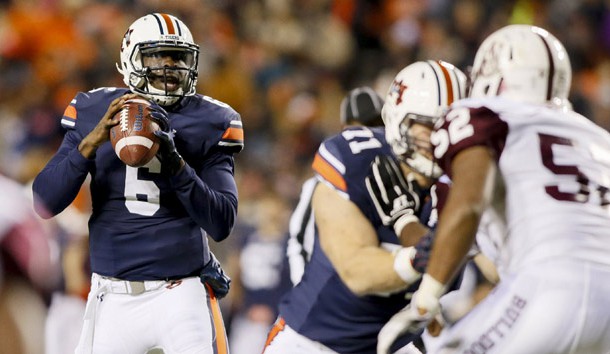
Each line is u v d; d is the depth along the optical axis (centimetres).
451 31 4422
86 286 2294
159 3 4334
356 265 1259
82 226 2297
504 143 1166
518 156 1171
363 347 1365
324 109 4209
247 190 3312
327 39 4497
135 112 1403
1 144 3472
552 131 1192
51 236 2262
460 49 4344
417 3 4588
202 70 4150
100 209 1505
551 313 1144
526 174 1172
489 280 1317
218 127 1519
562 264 1154
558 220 1164
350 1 4672
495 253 1383
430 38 4428
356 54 4572
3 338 819
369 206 1295
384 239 1318
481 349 1174
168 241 1495
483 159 1149
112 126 1412
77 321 2269
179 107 1517
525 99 1234
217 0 4484
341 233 1285
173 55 1493
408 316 1189
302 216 1430
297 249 1430
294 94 4212
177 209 1501
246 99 4203
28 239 838
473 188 1131
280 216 2962
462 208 1120
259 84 4284
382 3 4669
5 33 4212
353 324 1352
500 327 1166
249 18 4528
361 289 1260
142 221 1491
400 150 1304
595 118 4094
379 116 1625
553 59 1241
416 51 4372
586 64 4416
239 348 2916
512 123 1172
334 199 1301
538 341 1148
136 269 1495
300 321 1378
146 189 1484
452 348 1194
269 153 3822
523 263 1173
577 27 4488
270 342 1412
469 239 1122
